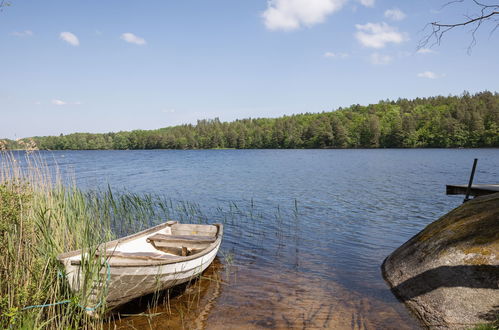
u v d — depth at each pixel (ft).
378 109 597.11
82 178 104.22
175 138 568.82
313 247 33.88
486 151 288.51
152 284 19.86
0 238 17.95
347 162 184.03
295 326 18.47
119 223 43.60
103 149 528.63
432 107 527.81
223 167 158.51
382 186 83.92
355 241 36.09
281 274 26.48
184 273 22.08
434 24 22.71
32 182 23.45
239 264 28.94
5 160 20.48
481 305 17.56
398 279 23.82
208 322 18.97
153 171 135.74
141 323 18.89
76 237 22.79
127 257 21.11
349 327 18.37
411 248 26.27
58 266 17.58
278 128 502.79
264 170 137.90
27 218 19.54
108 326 18.49
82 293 17.21
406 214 50.83
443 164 157.17
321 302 21.48
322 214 50.93
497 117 352.49
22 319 15.15
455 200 63.41
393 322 18.92
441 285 20.10
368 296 22.29
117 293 18.63
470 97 520.01
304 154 304.91
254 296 22.43
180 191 76.95
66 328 16.17
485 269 19.19
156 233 29.17
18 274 17.33
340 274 26.40
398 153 284.82
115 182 95.35
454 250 21.88
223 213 51.98
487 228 22.07
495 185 40.78
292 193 73.26
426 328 18.19
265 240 36.58
